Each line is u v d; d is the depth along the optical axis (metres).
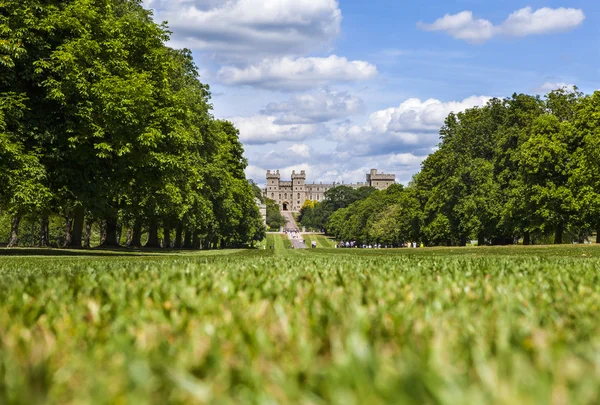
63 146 25.41
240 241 97.62
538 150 50.22
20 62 24.31
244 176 80.00
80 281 6.87
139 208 40.06
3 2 24.11
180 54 49.91
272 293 5.51
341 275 7.73
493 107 64.81
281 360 2.78
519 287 6.36
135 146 27.23
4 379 2.39
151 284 6.40
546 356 2.54
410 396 1.89
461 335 3.31
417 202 77.81
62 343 3.32
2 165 23.00
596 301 5.18
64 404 2.13
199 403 2.11
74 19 25.55
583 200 46.69
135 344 3.21
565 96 57.75
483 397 1.86
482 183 59.44
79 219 38.16
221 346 3.07
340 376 2.18
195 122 48.78
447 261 12.98
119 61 27.66
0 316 4.27
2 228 84.69
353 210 166.12
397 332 3.45
